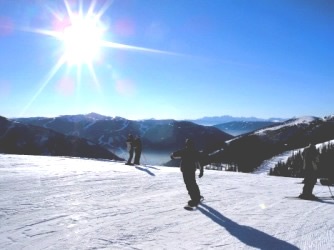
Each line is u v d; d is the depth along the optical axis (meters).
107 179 14.19
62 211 8.29
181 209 9.30
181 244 6.22
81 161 22.66
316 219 8.64
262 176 21.50
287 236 6.94
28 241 6.02
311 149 12.22
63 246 5.84
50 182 12.41
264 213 9.23
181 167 10.00
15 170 15.27
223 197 11.70
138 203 9.80
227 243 6.37
